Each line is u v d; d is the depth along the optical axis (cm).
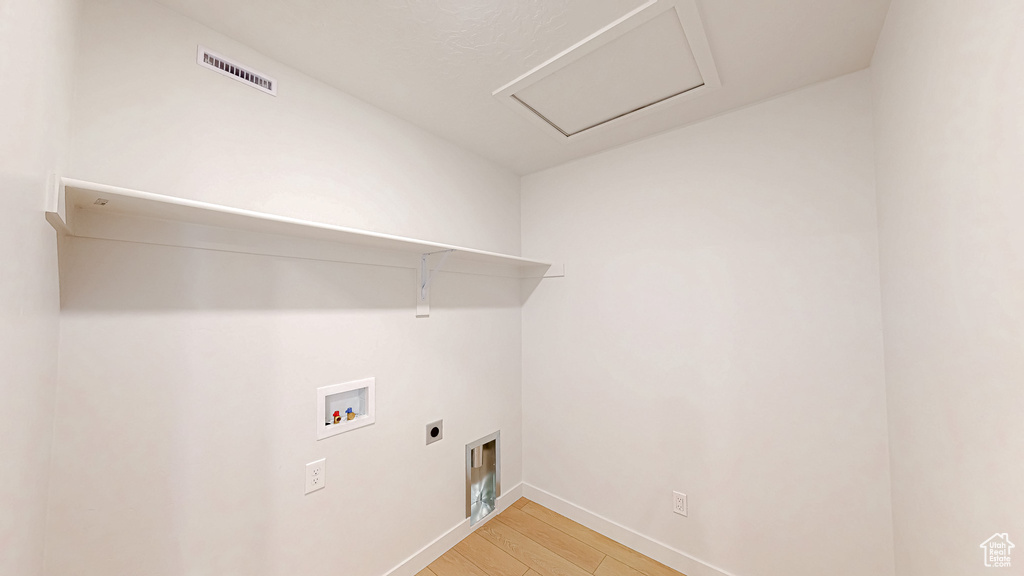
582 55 132
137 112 106
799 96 152
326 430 145
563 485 224
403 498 172
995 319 60
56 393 91
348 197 156
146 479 106
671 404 183
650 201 193
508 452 234
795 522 149
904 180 102
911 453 105
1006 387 57
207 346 118
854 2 109
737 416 164
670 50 129
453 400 199
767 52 130
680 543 178
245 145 127
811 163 149
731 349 167
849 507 138
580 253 221
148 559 105
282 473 133
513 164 234
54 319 86
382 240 141
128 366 103
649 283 193
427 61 137
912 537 107
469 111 171
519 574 173
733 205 167
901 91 102
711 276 173
